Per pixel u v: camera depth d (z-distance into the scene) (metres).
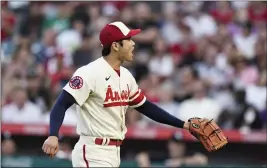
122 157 39.81
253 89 42.34
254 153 39.50
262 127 39.56
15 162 36.59
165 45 48.41
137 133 38.22
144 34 49.25
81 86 19.78
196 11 52.88
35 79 44.31
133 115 40.03
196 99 41.22
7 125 39.09
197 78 42.59
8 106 42.34
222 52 46.72
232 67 44.88
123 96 20.73
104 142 20.16
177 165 35.91
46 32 50.50
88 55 47.88
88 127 20.14
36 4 54.75
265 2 51.97
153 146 39.69
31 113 42.03
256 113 39.47
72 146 38.72
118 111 20.50
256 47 46.00
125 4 54.53
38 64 47.94
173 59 47.03
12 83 44.66
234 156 39.62
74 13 52.94
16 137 39.97
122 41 20.50
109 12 53.31
